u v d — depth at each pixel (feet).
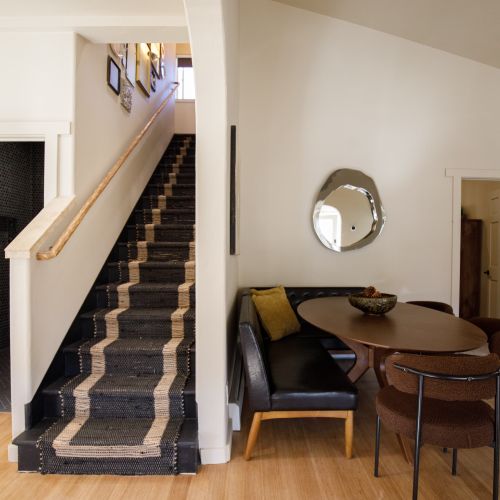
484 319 8.15
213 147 6.50
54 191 7.79
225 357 6.62
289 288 11.22
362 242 11.79
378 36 11.93
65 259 7.61
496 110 12.14
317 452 6.79
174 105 18.89
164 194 13.53
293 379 6.86
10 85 7.81
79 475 6.09
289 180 11.80
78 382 7.14
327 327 6.59
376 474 6.06
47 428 6.48
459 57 12.06
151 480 5.97
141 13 7.55
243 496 5.58
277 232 11.77
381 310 7.47
